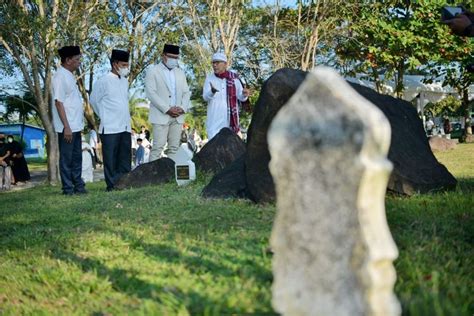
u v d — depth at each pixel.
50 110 17.61
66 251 5.61
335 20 22.16
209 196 7.76
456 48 21.75
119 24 21.58
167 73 11.50
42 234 6.62
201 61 20.66
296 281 2.55
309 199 2.50
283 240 2.58
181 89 11.63
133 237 5.81
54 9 17.47
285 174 2.55
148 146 26.83
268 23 22.84
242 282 3.98
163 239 5.58
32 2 17.72
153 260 4.90
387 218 5.62
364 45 22.83
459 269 4.18
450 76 23.84
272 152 2.58
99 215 7.51
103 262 5.04
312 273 2.51
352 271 2.43
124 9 21.92
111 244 5.67
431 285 3.77
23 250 5.92
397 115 7.64
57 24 17.80
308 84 2.51
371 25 21.78
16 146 19.41
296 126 2.52
